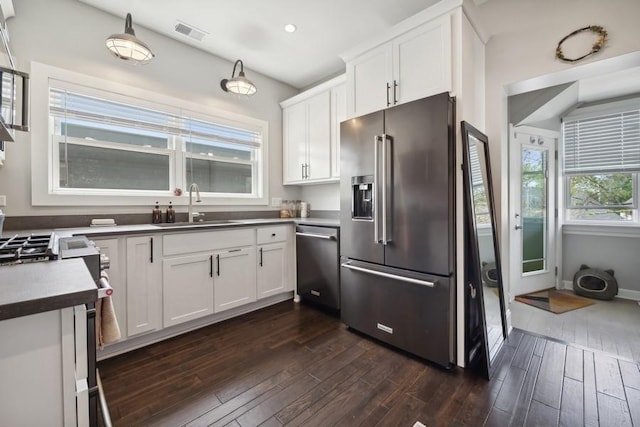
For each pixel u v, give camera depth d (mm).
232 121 3221
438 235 1855
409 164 1984
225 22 2520
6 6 1855
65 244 1289
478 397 1583
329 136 3127
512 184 3275
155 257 2154
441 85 1926
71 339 681
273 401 1562
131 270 2039
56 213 2207
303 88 3883
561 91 2861
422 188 1922
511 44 2246
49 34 2154
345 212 2432
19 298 581
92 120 2381
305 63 3242
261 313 2814
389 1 2264
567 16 2002
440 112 1834
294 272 3150
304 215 3674
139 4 2291
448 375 1794
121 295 1999
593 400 1546
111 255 1955
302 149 3451
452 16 1886
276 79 3646
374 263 2219
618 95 3314
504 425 1378
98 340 983
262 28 2600
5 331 607
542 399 1560
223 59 3139
